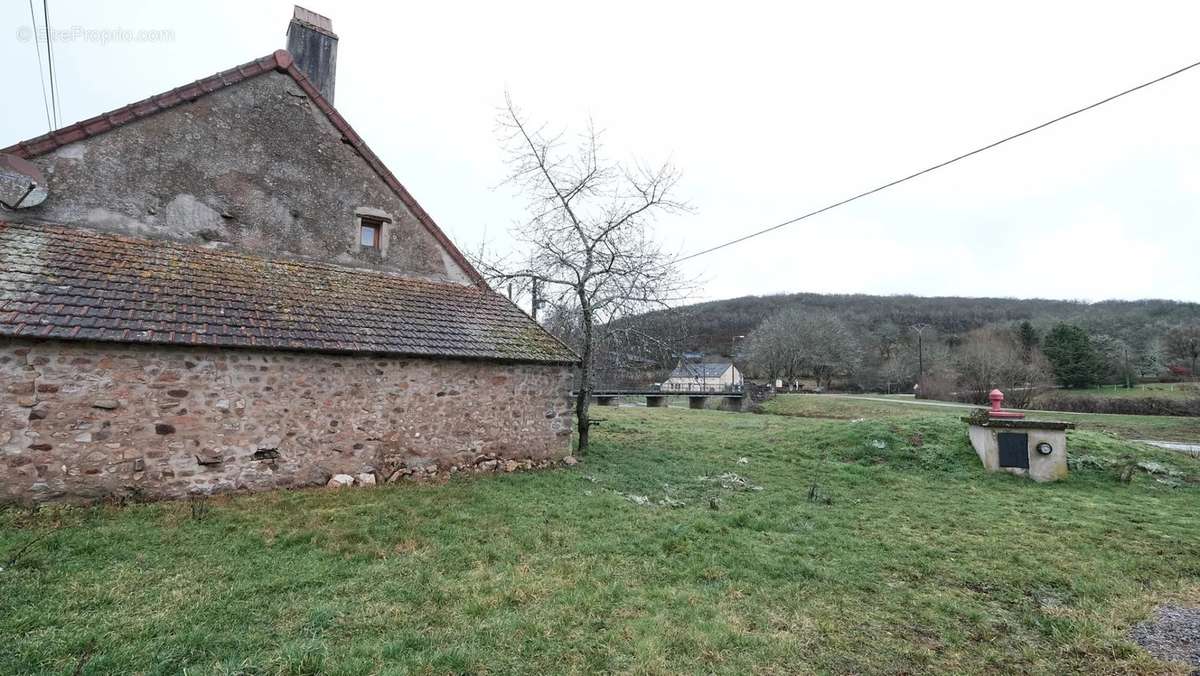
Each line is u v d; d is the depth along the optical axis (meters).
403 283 11.28
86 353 6.77
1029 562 5.82
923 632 4.25
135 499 6.89
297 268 10.15
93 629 3.70
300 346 8.04
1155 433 22.14
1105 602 4.86
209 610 4.07
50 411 6.53
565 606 4.41
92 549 5.16
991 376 35.44
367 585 4.68
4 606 3.96
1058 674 3.68
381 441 8.84
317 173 10.86
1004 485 9.80
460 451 9.63
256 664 3.40
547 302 12.80
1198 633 4.27
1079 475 10.37
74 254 7.97
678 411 27.09
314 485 8.20
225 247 9.77
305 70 12.55
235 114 10.10
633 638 3.93
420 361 9.30
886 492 9.26
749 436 15.44
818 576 5.32
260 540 5.66
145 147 9.26
